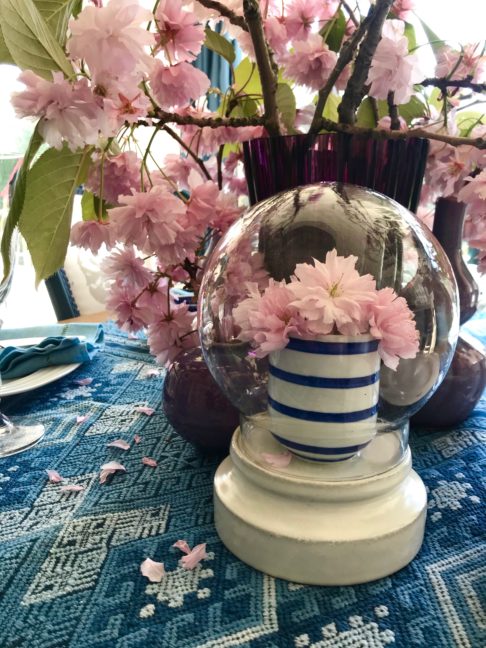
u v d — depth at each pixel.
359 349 0.33
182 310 0.56
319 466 0.38
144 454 0.52
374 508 0.36
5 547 0.38
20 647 0.29
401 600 0.33
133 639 0.29
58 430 0.58
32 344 0.79
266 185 0.46
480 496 0.44
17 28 0.31
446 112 0.46
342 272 0.32
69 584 0.34
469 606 0.32
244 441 0.42
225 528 0.38
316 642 0.29
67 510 0.43
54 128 0.34
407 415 0.42
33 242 0.47
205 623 0.31
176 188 0.51
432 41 0.47
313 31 0.53
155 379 0.74
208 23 0.53
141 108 0.39
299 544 0.34
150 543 0.38
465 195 0.45
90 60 0.33
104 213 0.56
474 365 0.55
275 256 0.39
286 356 0.34
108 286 0.58
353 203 0.40
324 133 0.42
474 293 0.57
